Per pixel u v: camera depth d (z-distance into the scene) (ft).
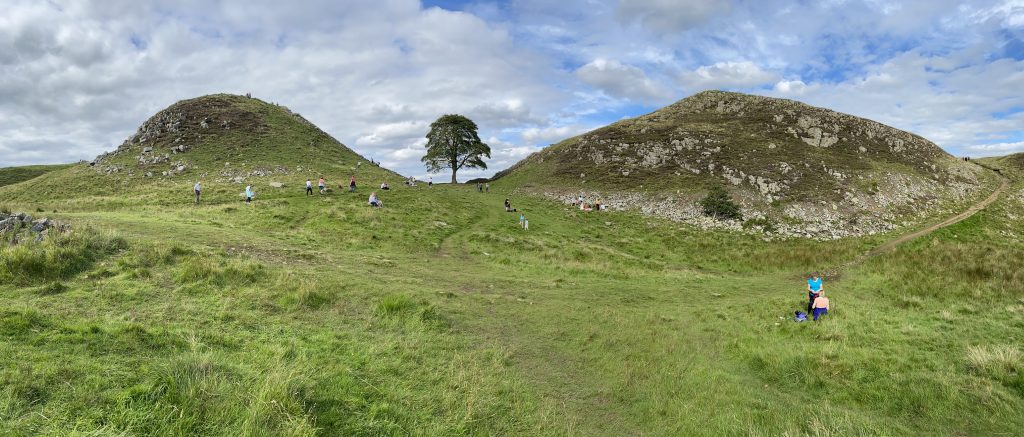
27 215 58.23
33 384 19.49
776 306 57.47
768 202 167.84
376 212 109.29
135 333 27.53
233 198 120.57
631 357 38.50
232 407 21.15
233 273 46.65
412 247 86.79
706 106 303.07
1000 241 127.34
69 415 18.11
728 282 79.10
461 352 36.14
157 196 124.88
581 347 40.55
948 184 200.13
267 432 19.69
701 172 202.49
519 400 29.14
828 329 43.65
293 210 102.73
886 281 73.10
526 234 118.73
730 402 30.45
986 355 33.09
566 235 127.44
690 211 167.84
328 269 58.49
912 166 213.05
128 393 19.97
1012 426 26.08
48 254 41.55
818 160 201.57
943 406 28.58
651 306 58.03
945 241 121.60
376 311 42.86
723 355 40.06
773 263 100.78
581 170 233.35
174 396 20.75
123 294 37.45
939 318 46.70
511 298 55.83
